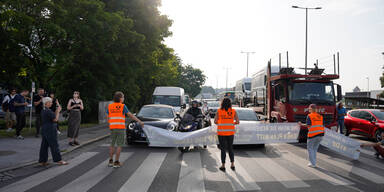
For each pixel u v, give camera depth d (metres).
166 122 10.38
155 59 29.33
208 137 8.54
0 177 5.72
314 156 7.14
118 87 22.84
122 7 22.42
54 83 19.17
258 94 18.98
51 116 6.72
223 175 6.13
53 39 15.47
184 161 7.55
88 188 5.07
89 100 19.80
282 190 5.10
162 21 24.38
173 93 22.02
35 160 7.11
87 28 16.02
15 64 14.74
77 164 7.03
